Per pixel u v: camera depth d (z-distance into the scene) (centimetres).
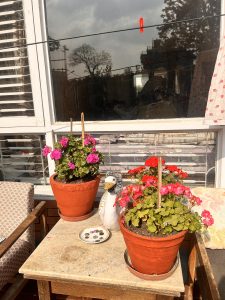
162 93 180
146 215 104
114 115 189
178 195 110
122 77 183
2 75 194
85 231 137
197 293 157
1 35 189
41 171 207
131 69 181
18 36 187
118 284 106
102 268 112
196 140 181
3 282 148
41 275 112
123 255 120
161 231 102
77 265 114
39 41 182
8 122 199
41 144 202
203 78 172
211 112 150
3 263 148
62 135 196
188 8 167
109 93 187
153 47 176
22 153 206
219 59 146
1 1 182
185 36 170
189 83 175
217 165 178
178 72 175
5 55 192
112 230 138
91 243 128
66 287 116
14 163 210
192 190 166
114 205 129
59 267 113
